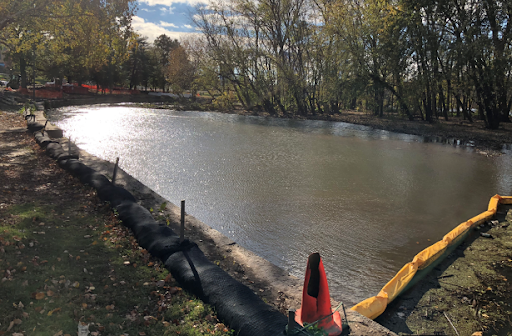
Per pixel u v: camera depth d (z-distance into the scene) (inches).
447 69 1343.5
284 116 1856.5
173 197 417.1
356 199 436.1
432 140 1015.0
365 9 1519.4
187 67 2605.8
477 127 1391.5
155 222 265.6
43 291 173.3
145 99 2613.2
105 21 877.8
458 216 385.1
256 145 834.8
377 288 233.5
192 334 151.8
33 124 765.9
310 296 152.7
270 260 271.1
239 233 320.5
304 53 1889.8
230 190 455.2
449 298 213.9
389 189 487.2
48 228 257.9
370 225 350.3
